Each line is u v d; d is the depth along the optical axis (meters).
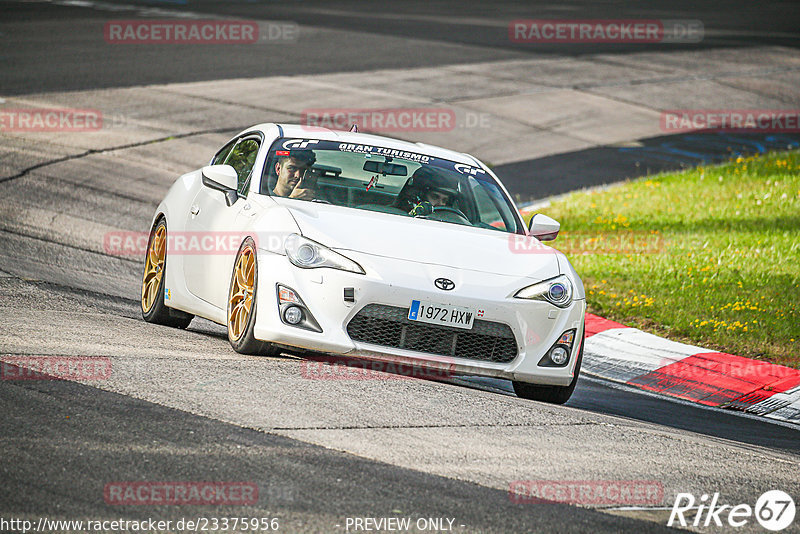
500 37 122.06
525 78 98.31
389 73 94.50
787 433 26.61
